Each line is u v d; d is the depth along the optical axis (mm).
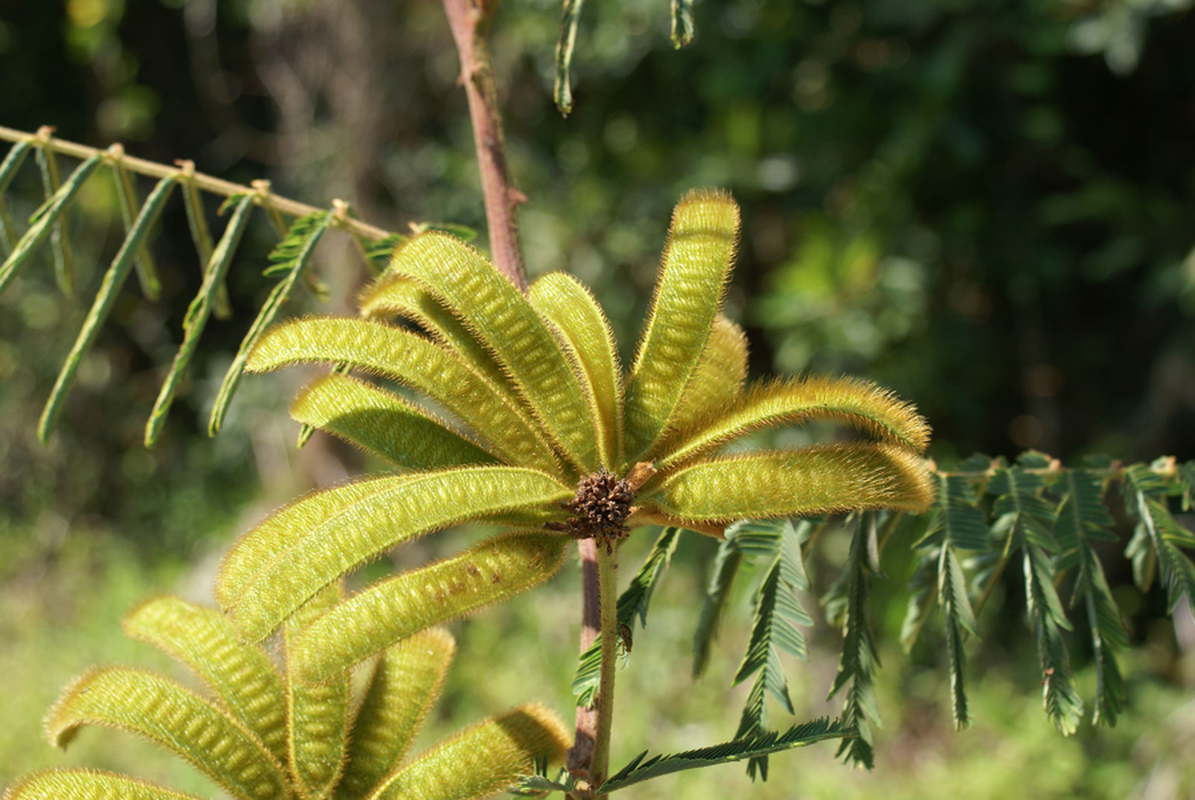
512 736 1124
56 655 6422
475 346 1077
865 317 6133
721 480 992
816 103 6805
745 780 5285
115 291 1496
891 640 6102
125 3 8367
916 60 6430
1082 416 7168
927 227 6633
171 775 5070
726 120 6793
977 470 1601
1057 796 5227
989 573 1647
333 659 860
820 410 1021
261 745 1120
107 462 8516
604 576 1009
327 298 1801
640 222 6820
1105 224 6781
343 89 7645
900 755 5688
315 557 858
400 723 1164
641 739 5633
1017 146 6590
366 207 7582
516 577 933
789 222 7129
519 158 7039
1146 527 1587
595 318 1073
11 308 8156
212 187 1686
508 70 7223
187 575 7609
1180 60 6691
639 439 1053
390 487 905
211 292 1509
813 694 5840
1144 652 6109
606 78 7180
